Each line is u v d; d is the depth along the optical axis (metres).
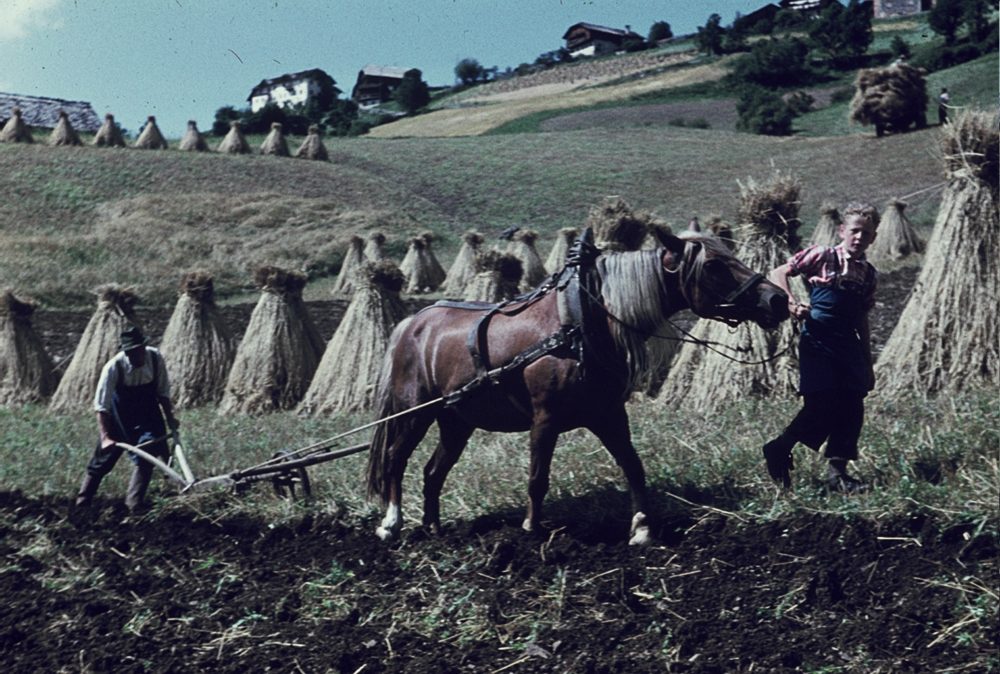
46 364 15.44
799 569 6.21
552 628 6.00
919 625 5.54
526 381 6.91
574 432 9.06
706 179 42.19
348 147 54.75
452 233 34.84
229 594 6.82
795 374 10.50
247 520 8.05
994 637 5.32
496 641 5.98
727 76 87.19
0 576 7.31
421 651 5.95
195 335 14.05
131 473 9.40
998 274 9.82
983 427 7.53
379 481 7.55
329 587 6.71
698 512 7.04
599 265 6.90
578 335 6.76
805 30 102.75
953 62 76.19
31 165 38.91
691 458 7.86
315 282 28.73
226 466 9.32
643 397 11.37
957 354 9.76
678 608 6.06
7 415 13.45
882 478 7.02
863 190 34.94
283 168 41.56
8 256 28.48
